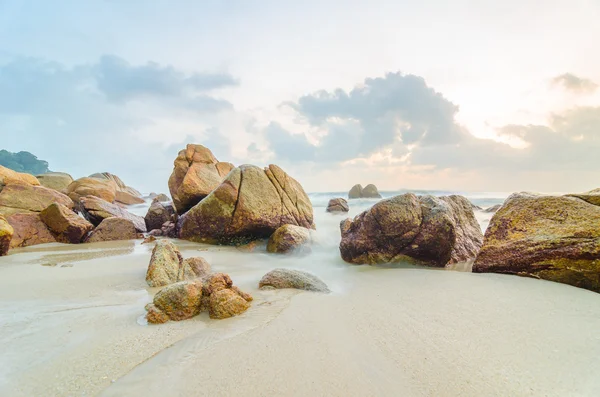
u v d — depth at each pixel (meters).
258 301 6.20
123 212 19.95
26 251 11.93
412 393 3.18
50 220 14.11
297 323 5.05
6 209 13.98
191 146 20.84
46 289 6.98
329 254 12.25
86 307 5.84
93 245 13.51
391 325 4.89
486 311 5.28
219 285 5.87
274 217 14.80
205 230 14.71
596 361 3.64
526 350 3.95
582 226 6.92
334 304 6.01
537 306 5.40
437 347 4.11
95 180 25.98
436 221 9.34
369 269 9.47
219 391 3.27
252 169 15.42
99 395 3.25
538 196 8.20
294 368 3.67
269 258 11.70
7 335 4.60
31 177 18.17
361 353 4.01
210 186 18.64
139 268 9.03
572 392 3.13
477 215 22.53
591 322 4.70
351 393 3.20
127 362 3.88
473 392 3.18
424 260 9.59
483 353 3.91
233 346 4.27
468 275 7.76
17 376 3.58
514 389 3.21
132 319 5.28
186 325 5.05
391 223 9.74
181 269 8.13
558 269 6.82
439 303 5.81
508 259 7.61
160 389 3.33
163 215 19.78
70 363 3.85
